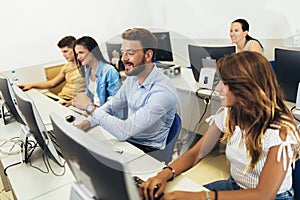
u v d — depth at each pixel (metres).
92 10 3.53
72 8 3.37
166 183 1.15
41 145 1.40
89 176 0.75
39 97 2.63
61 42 2.69
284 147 1.01
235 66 1.05
